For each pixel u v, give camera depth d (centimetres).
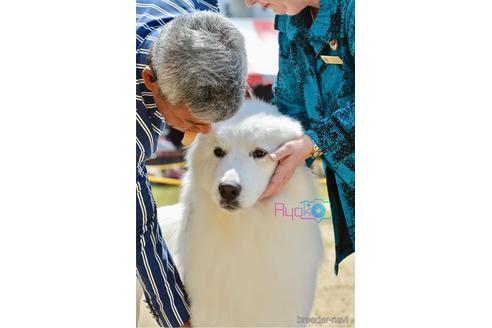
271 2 301
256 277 301
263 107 303
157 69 259
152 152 299
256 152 293
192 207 306
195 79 247
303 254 304
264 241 300
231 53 252
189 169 304
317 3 304
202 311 307
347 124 307
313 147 304
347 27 309
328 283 313
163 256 307
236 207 285
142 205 296
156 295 305
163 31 262
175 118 275
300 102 315
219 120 258
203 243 303
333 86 314
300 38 307
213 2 304
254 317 304
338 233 314
